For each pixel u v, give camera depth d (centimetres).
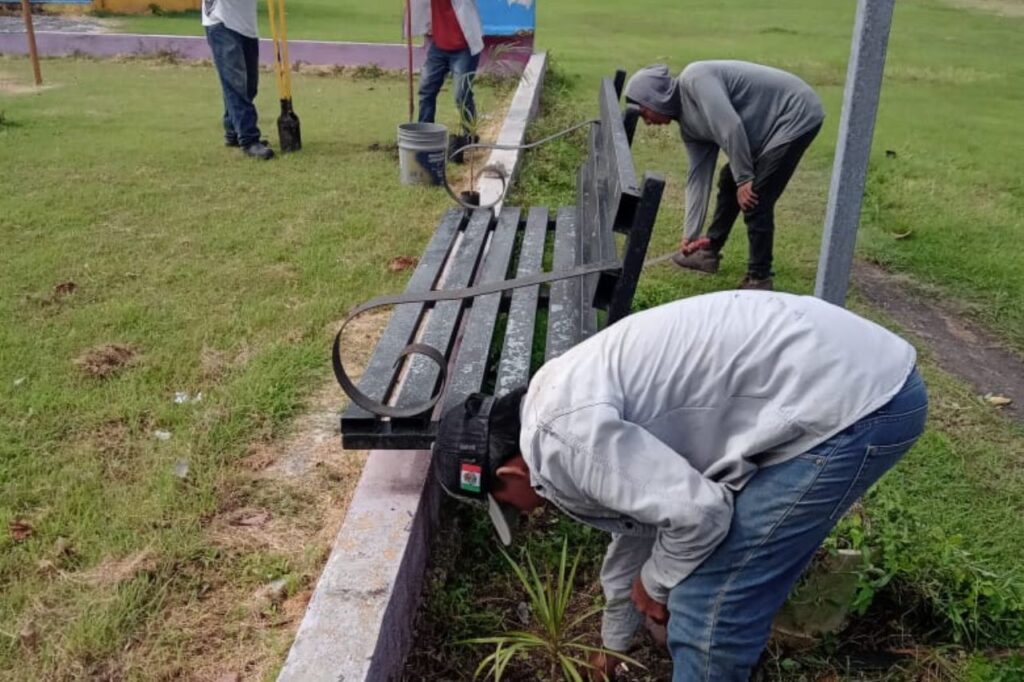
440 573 305
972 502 360
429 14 785
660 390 204
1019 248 639
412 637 284
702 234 646
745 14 2106
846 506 207
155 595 284
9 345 428
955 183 797
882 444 202
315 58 1288
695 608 213
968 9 2314
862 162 310
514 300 402
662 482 193
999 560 328
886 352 208
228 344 439
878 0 290
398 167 764
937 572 295
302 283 515
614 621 265
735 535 206
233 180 714
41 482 333
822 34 1788
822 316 209
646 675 278
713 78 490
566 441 194
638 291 524
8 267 520
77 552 300
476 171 757
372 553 274
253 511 324
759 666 280
